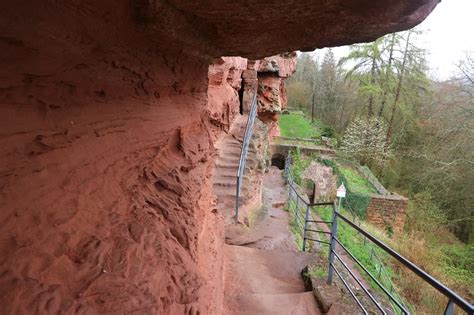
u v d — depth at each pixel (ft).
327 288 13.64
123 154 6.49
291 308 12.38
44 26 4.30
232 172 25.38
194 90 11.26
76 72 5.15
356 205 51.70
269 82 46.32
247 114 38.17
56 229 4.37
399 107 73.36
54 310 3.64
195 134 11.30
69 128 5.09
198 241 8.70
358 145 71.92
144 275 5.09
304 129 86.22
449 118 49.83
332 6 6.41
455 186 52.60
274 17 7.00
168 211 7.37
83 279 4.24
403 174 70.74
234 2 6.19
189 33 7.72
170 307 5.38
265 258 17.60
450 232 55.72
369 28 7.57
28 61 4.23
